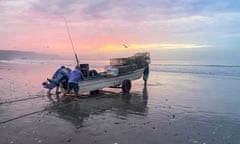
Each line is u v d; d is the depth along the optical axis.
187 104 10.34
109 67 13.45
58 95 11.93
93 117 8.13
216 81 19.39
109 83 12.88
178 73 27.62
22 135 6.24
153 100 11.18
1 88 14.06
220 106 10.02
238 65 39.53
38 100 10.73
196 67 37.12
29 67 36.03
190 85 16.72
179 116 8.37
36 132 6.48
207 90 14.44
